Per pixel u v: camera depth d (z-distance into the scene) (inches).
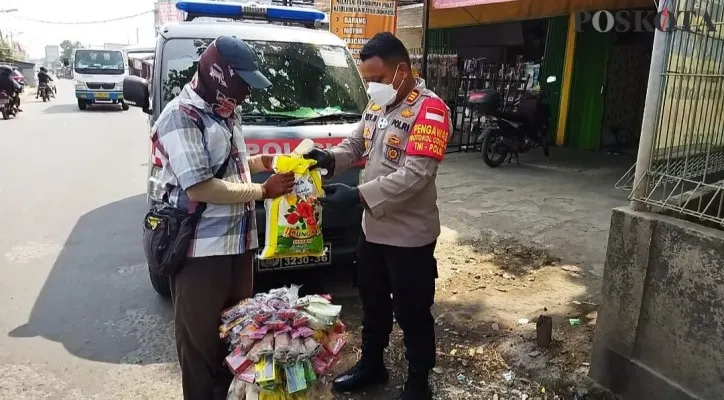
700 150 111.3
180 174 80.3
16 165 354.3
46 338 138.3
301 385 81.4
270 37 171.5
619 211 104.6
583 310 149.6
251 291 100.6
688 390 96.5
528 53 430.9
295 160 91.7
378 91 98.1
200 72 82.7
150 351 132.7
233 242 88.6
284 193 89.3
